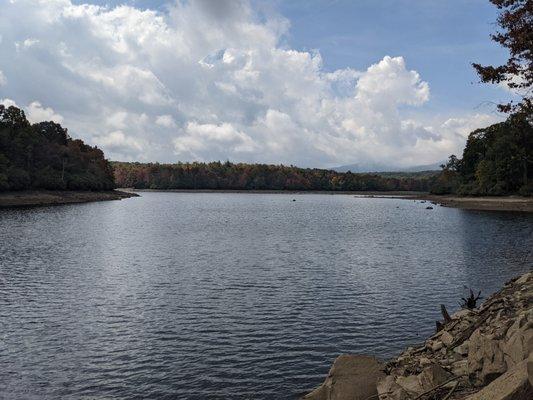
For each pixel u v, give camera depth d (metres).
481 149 153.00
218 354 18.27
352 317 23.02
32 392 15.22
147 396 14.88
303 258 41.94
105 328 21.52
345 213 112.25
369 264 38.50
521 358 8.70
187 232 65.94
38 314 23.77
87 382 15.91
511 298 14.58
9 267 36.69
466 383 9.91
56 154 176.25
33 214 95.88
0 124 152.75
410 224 78.75
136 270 35.88
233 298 26.97
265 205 155.12
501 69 14.81
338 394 11.13
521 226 69.69
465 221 81.69
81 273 34.50
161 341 19.80
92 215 98.06
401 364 13.53
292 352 18.42
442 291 28.41
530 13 14.02
